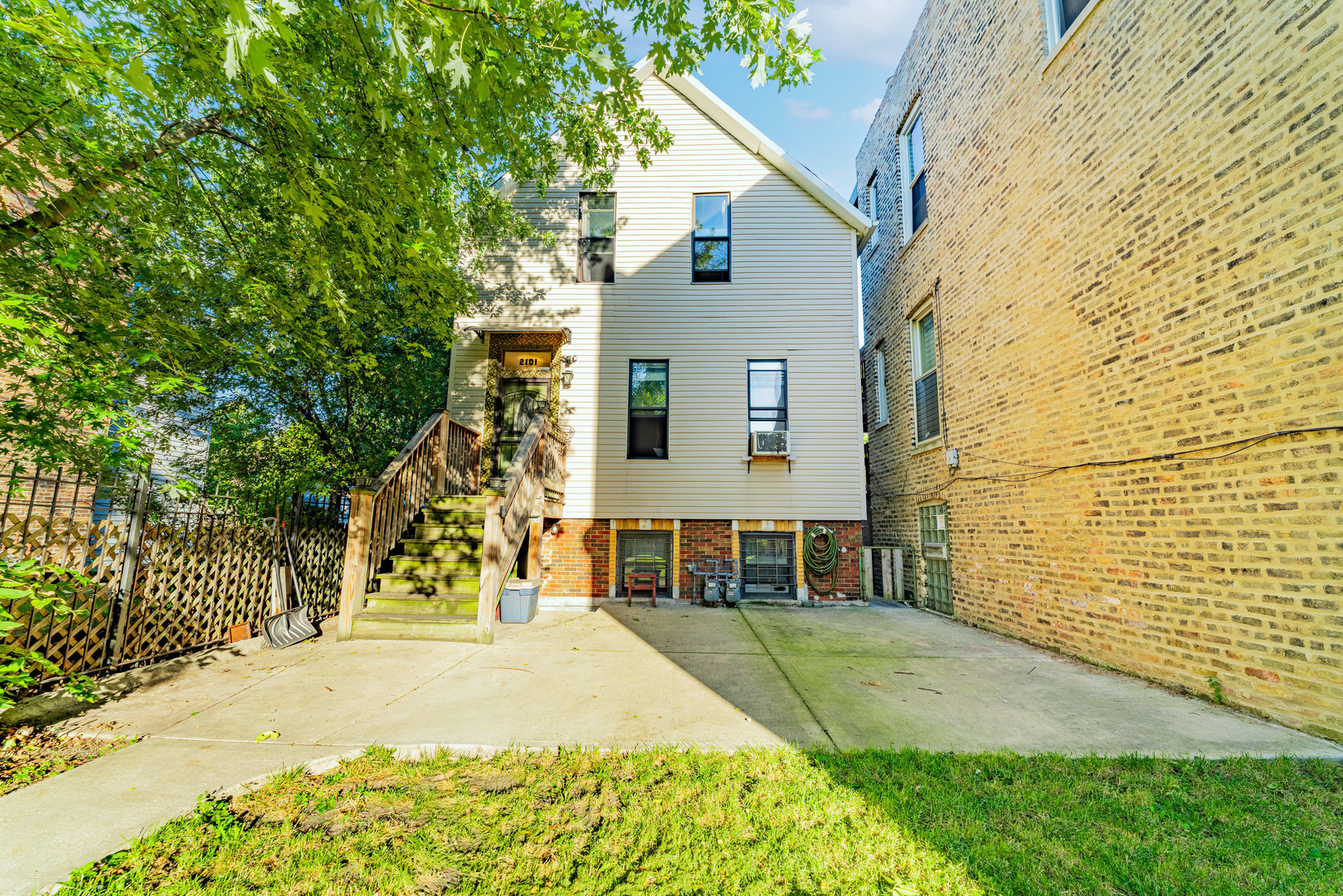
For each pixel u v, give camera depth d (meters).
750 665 5.23
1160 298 4.62
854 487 9.52
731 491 9.54
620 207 10.16
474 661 5.10
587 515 9.45
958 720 3.86
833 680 4.79
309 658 5.09
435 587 6.09
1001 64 6.98
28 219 3.73
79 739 3.35
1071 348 5.68
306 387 7.67
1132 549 4.88
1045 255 6.09
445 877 2.19
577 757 3.19
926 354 9.72
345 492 7.36
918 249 9.63
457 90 3.62
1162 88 4.61
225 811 2.60
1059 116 5.88
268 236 5.52
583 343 9.87
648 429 9.81
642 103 10.34
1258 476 3.82
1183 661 4.38
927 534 9.16
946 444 8.36
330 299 5.05
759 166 10.20
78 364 3.44
